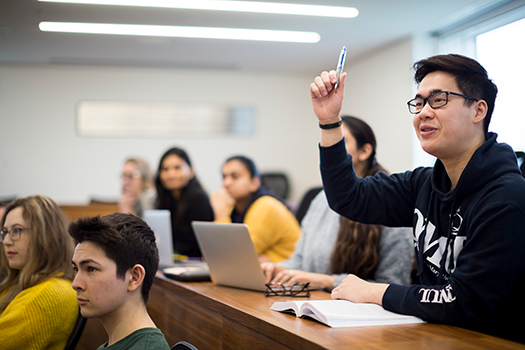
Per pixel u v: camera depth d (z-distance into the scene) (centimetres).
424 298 118
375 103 469
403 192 153
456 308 112
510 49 331
